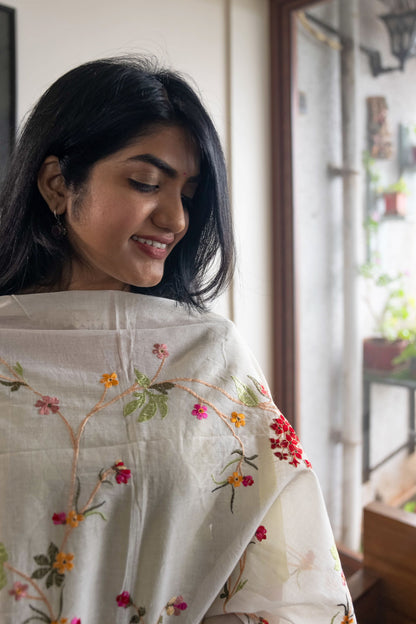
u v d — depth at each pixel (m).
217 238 0.77
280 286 1.99
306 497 0.73
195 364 0.74
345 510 1.94
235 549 0.68
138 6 1.56
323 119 1.85
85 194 0.66
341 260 1.86
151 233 0.67
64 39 1.41
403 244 1.69
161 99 0.64
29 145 0.70
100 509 0.61
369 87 1.72
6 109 1.29
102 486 0.62
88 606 0.61
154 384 0.70
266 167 1.95
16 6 1.31
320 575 0.71
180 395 0.70
